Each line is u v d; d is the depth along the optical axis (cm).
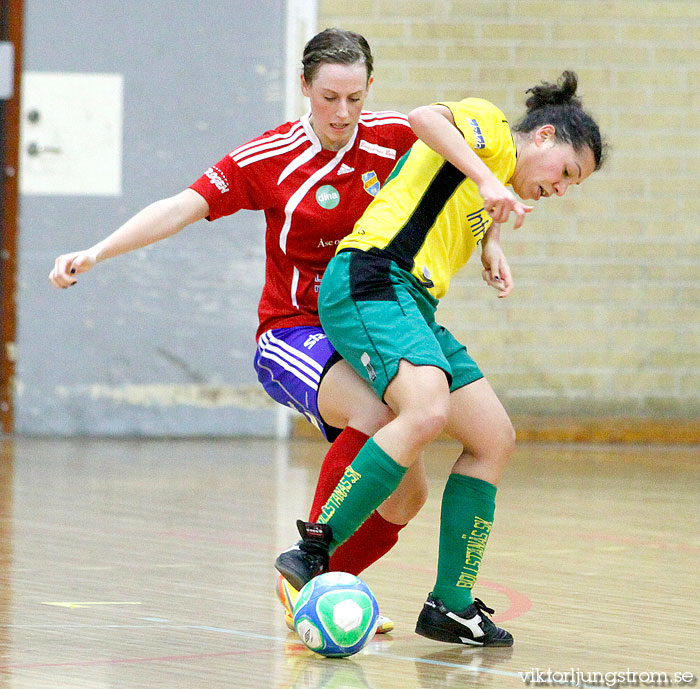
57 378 2477
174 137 2461
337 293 827
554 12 2531
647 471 2030
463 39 2523
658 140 2558
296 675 717
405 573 1102
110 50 2445
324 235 900
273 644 805
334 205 899
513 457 2214
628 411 2581
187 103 2461
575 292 2559
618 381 2577
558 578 1088
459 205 852
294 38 2472
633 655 786
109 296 2473
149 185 2464
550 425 2472
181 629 845
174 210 886
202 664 739
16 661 736
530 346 2558
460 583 815
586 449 2373
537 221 2545
